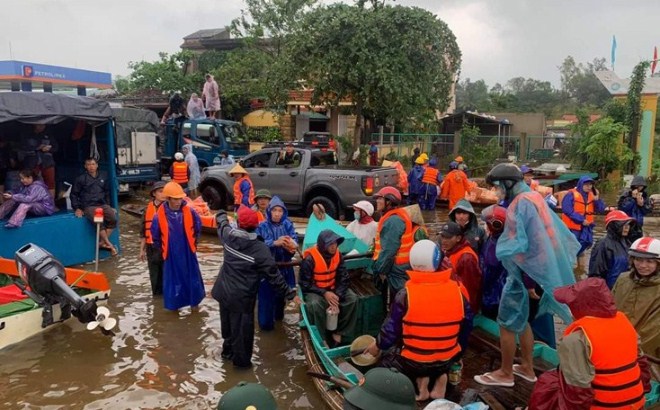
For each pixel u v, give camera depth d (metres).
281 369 5.78
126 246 11.14
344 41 18.50
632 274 4.96
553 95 82.19
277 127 25.50
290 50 19.80
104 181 10.20
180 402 5.10
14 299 6.80
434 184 15.78
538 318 5.46
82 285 7.27
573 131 27.09
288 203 13.66
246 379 5.55
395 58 18.30
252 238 5.56
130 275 9.13
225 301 5.61
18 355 6.02
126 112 16.95
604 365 3.09
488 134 34.81
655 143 26.44
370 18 18.17
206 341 6.46
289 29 25.30
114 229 10.42
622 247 5.98
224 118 26.53
